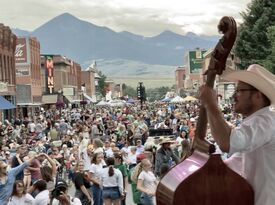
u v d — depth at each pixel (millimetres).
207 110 3467
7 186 10109
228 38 3508
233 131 3367
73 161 18594
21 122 46750
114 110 89625
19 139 26109
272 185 3521
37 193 10500
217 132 3389
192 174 3539
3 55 61000
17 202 9930
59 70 113125
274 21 48438
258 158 3562
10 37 64062
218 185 3551
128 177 16062
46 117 63188
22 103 69812
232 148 3365
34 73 85000
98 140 17312
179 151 18328
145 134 27406
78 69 144500
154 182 12047
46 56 99500
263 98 3613
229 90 29875
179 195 3531
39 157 13758
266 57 47344
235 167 3922
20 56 80562
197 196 3543
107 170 13008
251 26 49469
